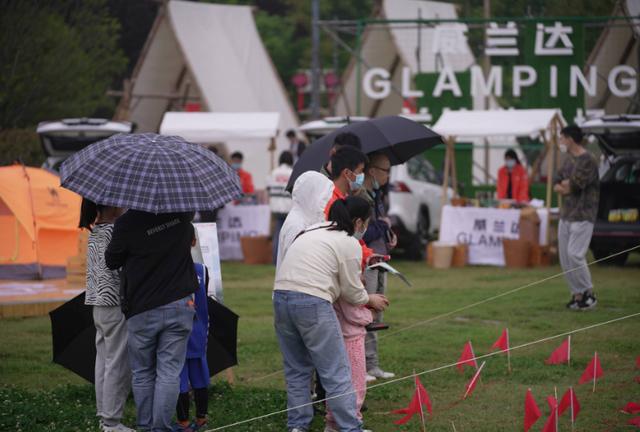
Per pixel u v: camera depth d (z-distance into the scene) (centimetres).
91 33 3372
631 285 1673
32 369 1057
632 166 1998
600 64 2712
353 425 718
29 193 1666
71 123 2200
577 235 1387
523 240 1969
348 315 758
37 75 3031
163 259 711
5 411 822
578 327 1270
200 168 719
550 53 2717
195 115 2298
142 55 3036
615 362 1050
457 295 1598
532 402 714
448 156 2112
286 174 2069
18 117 3027
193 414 850
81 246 1568
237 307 1495
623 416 828
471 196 2656
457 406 874
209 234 936
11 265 1633
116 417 785
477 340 1190
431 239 2281
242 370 1053
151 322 709
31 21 3003
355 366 759
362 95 3112
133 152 712
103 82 3528
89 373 862
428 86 2838
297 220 773
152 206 685
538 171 2759
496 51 2797
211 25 3102
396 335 1234
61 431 774
